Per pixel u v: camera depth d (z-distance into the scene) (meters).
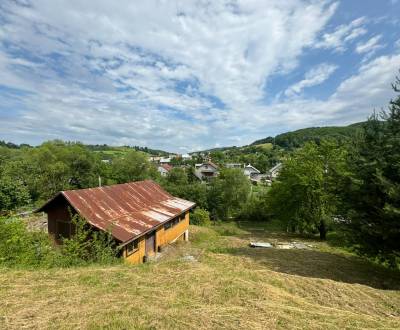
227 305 5.07
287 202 22.89
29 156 43.38
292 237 22.58
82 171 43.88
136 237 11.87
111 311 4.54
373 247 9.23
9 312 4.53
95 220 11.76
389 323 4.97
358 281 8.69
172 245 16.92
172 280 6.41
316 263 10.64
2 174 35.12
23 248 8.28
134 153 43.41
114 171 43.50
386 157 9.04
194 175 54.62
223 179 38.88
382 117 9.91
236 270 8.10
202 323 4.20
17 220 9.06
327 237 21.70
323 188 19.58
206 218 30.66
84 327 4.02
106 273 6.86
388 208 7.92
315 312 5.05
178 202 19.59
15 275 6.57
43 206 13.05
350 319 4.82
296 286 6.94
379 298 6.53
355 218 9.44
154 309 4.64
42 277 6.46
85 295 5.31
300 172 21.50
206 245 17.31
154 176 43.62
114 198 14.82
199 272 7.06
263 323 4.33
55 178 40.50
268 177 76.31
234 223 35.03
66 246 8.91
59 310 4.62
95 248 9.72
